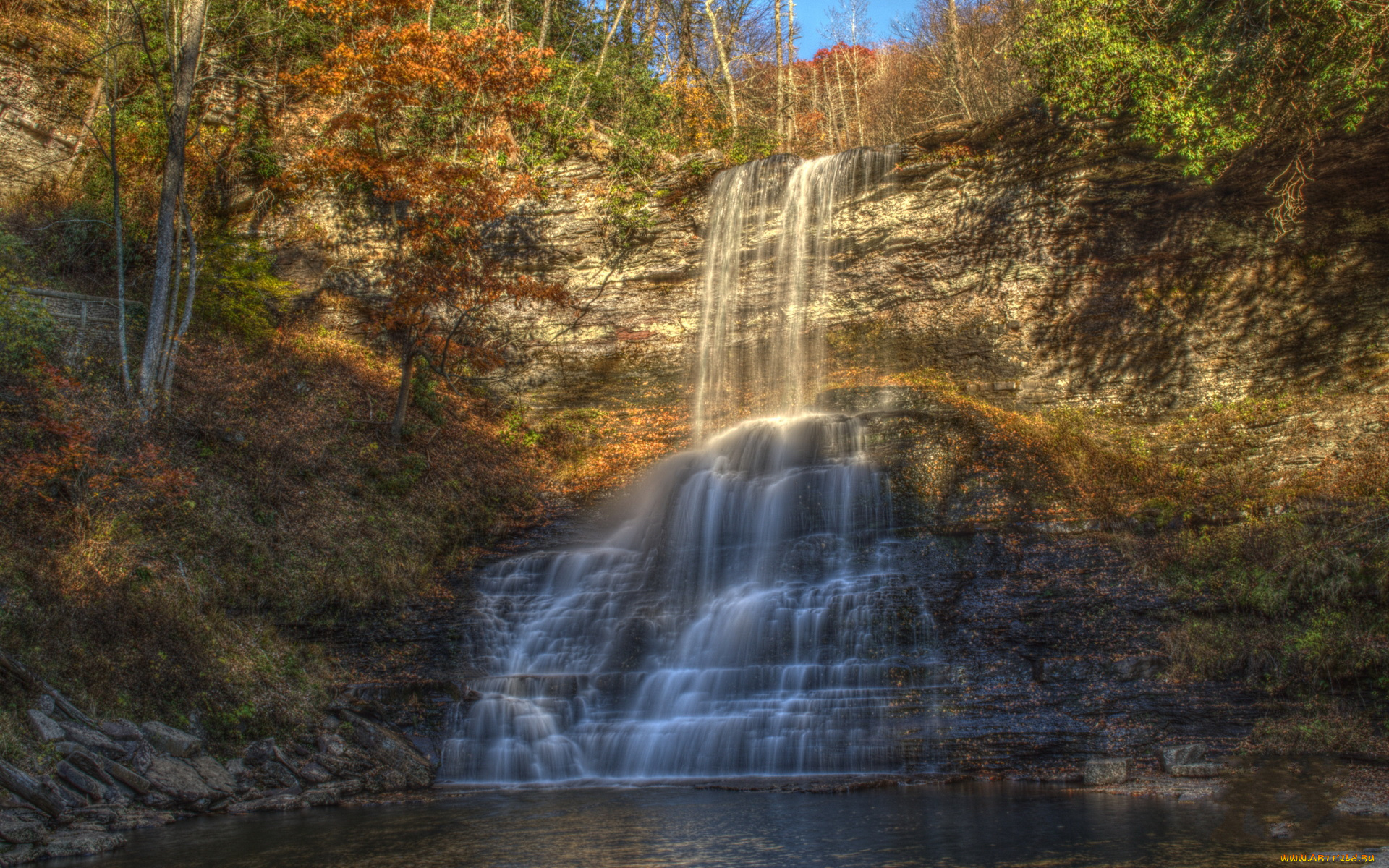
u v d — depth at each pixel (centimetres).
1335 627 1179
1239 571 1338
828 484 1800
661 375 2466
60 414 1428
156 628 1211
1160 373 1961
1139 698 1170
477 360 2136
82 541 1242
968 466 1767
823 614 1406
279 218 2455
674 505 1917
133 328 1809
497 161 2425
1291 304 1842
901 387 2166
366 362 2258
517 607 1630
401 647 1496
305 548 1580
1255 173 1748
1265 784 955
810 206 2364
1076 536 1551
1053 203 2045
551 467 2236
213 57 2433
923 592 1422
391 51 2217
